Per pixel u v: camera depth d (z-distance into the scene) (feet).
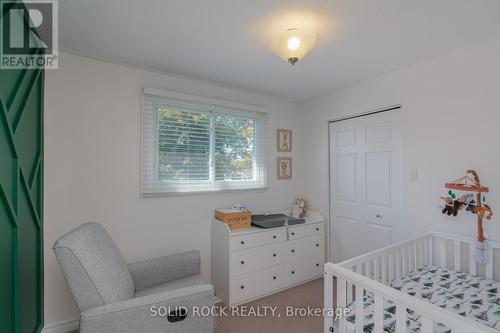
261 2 4.55
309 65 7.32
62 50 6.35
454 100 6.53
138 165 7.40
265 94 9.95
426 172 7.09
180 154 8.15
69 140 6.46
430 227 7.02
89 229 4.93
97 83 6.86
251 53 6.57
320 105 10.33
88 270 4.16
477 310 4.65
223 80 8.44
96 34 5.63
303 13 4.86
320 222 9.75
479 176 6.12
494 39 5.87
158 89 7.57
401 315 3.64
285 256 8.70
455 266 6.44
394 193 7.95
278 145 10.40
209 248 8.54
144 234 7.44
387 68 7.58
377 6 4.63
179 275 6.49
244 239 7.80
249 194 9.53
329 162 10.11
